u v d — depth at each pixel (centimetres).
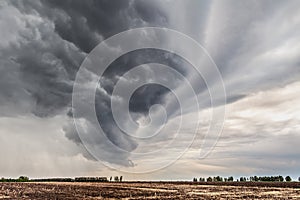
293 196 3738
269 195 3856
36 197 3659
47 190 4603
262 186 5503
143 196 3766
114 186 5619
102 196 3753
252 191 4456
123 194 4000
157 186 5641
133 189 4881
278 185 5747
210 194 4009
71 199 3444
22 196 3775
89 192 4297
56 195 3869
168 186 5619
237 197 3641
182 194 4006
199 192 4306
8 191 4384
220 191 4466
